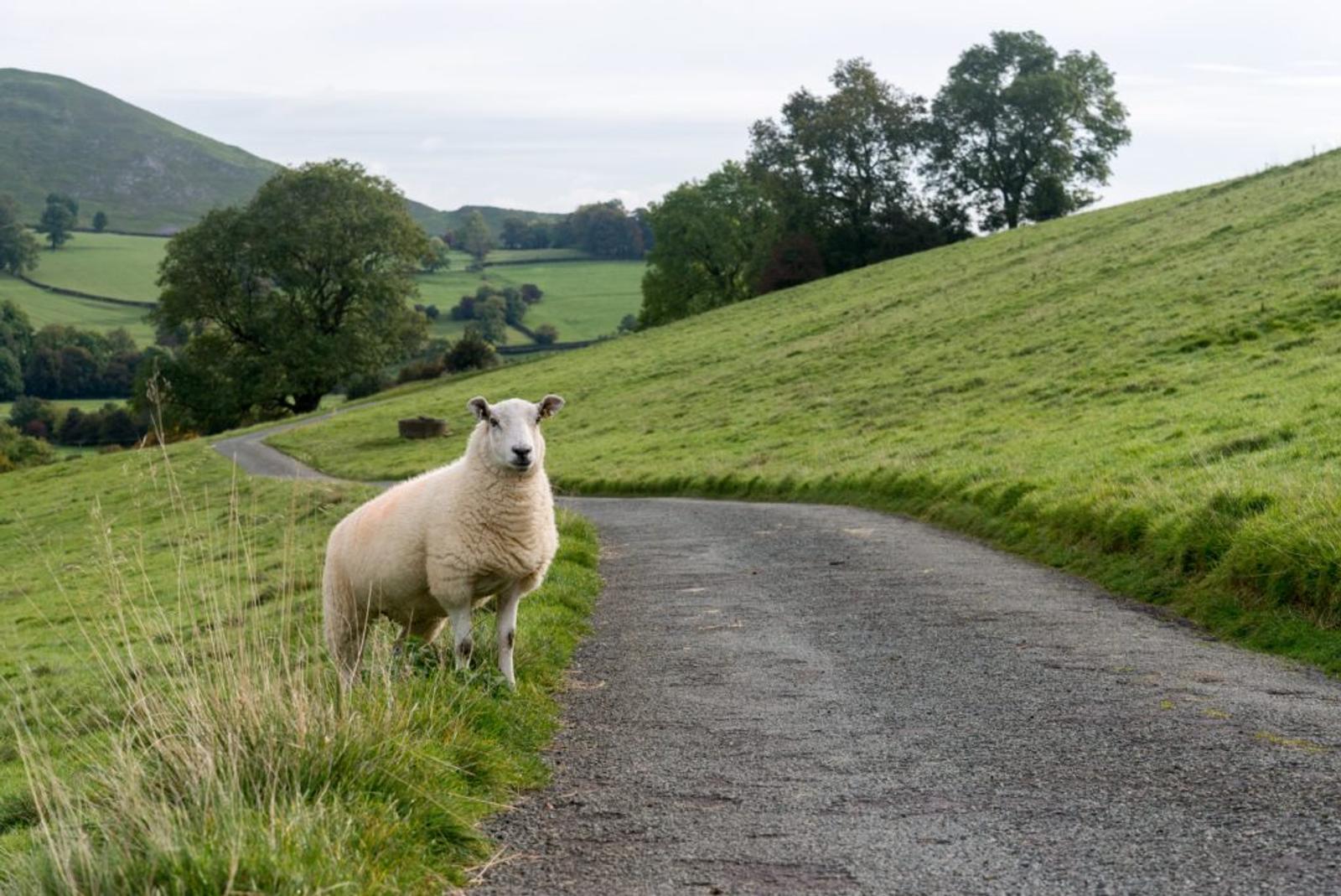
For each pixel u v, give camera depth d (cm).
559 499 3284
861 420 3506
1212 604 1152
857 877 535
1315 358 2539
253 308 8375
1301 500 1216
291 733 607
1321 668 934
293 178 8475
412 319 8788
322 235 8169
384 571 908
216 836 492
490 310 13338
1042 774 673
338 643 970
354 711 652
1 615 2150
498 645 913
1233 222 4644
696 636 1189
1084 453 2089
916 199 10062
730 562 1748
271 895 464
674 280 9912
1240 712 784
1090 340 3572
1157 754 696
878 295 6178
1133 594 1296
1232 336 3052
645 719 862
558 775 726
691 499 3066
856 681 950
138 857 490
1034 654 1012
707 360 5666
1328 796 602
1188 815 589
